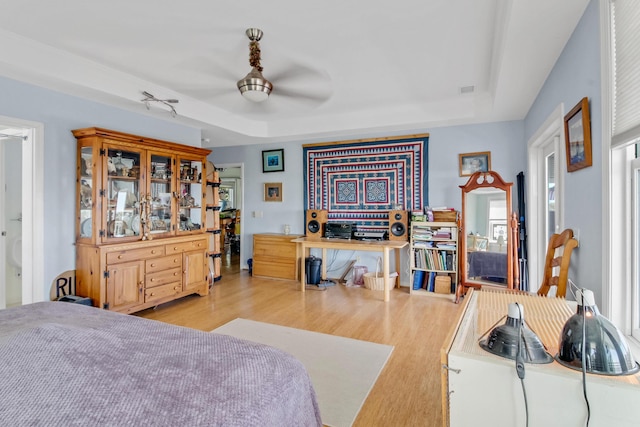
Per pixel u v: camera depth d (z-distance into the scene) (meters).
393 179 4.86
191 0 2.06
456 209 4.49
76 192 3.30
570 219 2.18
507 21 2.00
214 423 0.85
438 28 2.40
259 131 5.13
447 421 1.02
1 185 3.56
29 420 0.84
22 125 2.90
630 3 1.35
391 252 4.92
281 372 1.15
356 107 4.37
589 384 0.85
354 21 2.31
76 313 1.62
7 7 2.15
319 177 5.34
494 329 1.06
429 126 4.48
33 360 1.09
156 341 1.32
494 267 3.93
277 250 5.30
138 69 3.14
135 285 3.44
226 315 3.55
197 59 2.91
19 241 3.85
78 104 3.29
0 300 3.56
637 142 1.38
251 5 2.12
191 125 4.40
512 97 3.30
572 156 2.11
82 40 2.59
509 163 4.23
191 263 4.11
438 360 2.52
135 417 0.86
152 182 3.78
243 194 5.97
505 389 0.95
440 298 4.18
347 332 3.08
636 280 1.48
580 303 0.99
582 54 1.90
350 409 1.92
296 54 2.81
